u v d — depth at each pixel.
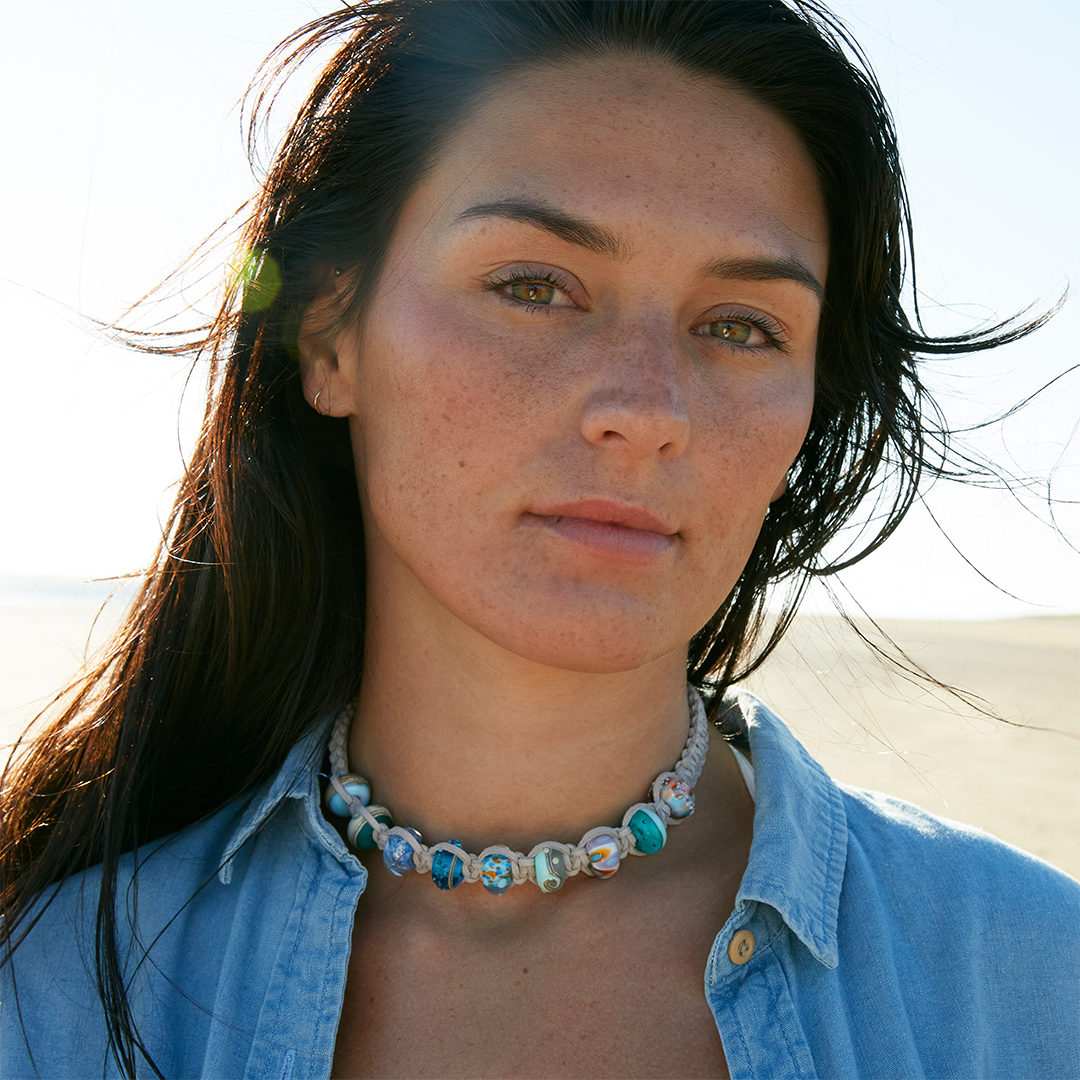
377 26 1.51
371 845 1.42
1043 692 12.71
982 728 9.65
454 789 1.40
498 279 1.29
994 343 1.81
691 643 1.87
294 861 1.45
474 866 1.35
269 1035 1.29
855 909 1.38
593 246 1.26
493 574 1.23
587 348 1.25
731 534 1.32
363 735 1.51
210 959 1.42
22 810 1.67
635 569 1.22
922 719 9.76
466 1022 1.28
